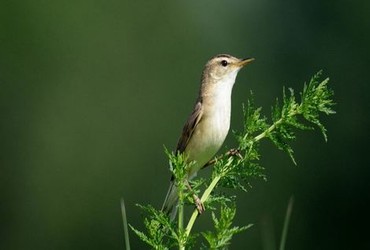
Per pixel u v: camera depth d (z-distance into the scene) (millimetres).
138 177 19578
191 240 4891
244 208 16641
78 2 20578
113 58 20734
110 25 20781
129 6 20828
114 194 19406
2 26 20766
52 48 20812
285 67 19047
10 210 19984
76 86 20656
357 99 17922
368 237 17031
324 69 18562
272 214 16906
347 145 17422
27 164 20328
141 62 20766
